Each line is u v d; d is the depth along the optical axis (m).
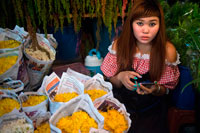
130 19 1.13
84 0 1.39
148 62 1.28
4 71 1.03
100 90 1.13
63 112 0.87
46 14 1.38
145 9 1.02
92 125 0.84
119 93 1.35
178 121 1.37
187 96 1.31
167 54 1.23
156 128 1.22
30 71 1.25
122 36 1.26
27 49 1.28
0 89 0.95
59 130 0.72
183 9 1.52
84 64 1.74
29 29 1.30
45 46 1.35
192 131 1.31
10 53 1.08
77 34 1.64
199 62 1.06
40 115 0.93
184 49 1.32
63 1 1.32
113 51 1.36
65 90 1.08
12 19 1.38
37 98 0.98
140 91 1.21
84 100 0.88
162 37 1.17
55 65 1.68
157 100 1.33
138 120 1.22
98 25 1.54
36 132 0.90
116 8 1.49
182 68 1.29
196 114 1.25
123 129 0.88
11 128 0.81
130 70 1.34
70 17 1.47
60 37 1.59
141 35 1.09
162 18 1.10
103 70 1.44
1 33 1.20
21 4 1.27
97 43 1.65
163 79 1.31
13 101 0.93
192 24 1.33
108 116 0.94
